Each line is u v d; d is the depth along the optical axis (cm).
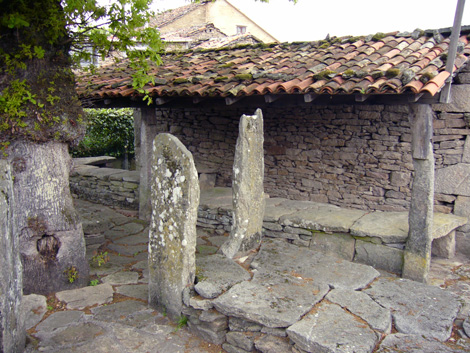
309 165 656
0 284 269
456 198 532
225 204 625
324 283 372
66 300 401
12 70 369
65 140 406
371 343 283
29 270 400
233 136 731
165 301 377
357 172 612
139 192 704
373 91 409
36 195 396
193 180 352
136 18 398
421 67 439
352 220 515
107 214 726
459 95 512
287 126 671
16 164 382
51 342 331
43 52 370
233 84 517
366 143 599
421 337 299
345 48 584
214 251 548
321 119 636
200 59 732
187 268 362
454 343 301
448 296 362
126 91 584
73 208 427
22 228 391
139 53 429
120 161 1164
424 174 425
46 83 385
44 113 381
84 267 436
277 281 372
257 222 461
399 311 332
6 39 371
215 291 348
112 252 553
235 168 434
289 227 534
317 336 288
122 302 404
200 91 520
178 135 798
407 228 478
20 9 365
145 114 668
